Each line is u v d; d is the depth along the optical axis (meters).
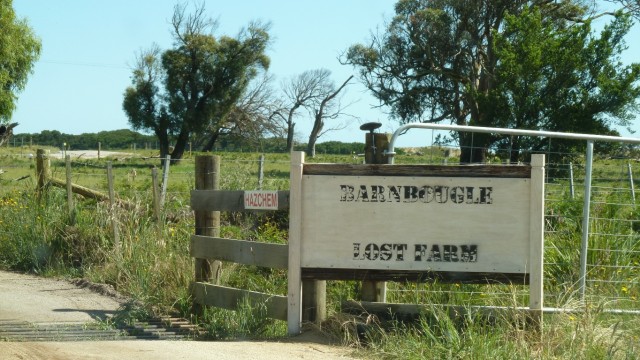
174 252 11.38
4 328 8.68
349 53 56.12
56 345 6.95
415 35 53.41
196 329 9.01
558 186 10.01
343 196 7.80
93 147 95.19
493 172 7.64
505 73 38.97
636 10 47.56
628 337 7.08
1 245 13.63
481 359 6.60
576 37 39.22
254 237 12.46
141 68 70.50
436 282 7.70
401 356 6.86
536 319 7.50
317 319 8.01
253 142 83.00
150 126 70.62
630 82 38.16
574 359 6.66
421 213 7.71
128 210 13.35
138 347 7.01
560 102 38.56
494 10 50.81
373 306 7.89
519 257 7.62
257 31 71.88
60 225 13.49
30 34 46.81
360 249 7.79
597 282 8.92
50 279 12.23
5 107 45.28
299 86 83.19
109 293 10.91
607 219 9.39
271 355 6.91
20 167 26.89
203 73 71.12
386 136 8.31
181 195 15.39
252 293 8.74
